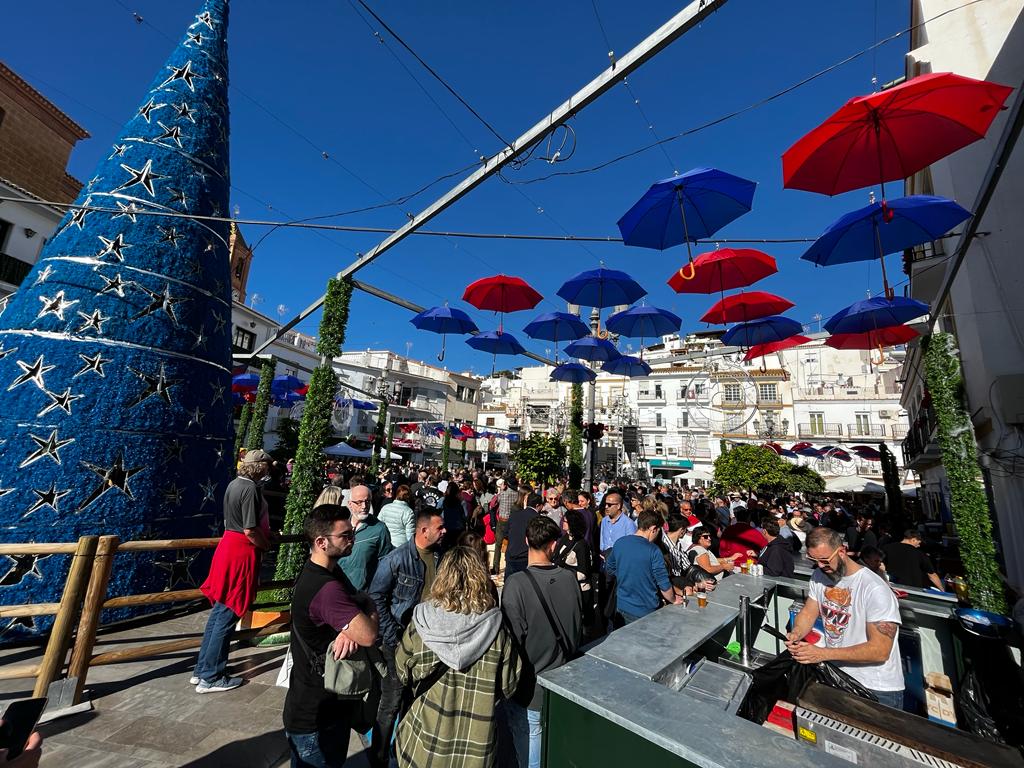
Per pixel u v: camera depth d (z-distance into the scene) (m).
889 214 3.72
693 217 4.50
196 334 5.73
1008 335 7.18
